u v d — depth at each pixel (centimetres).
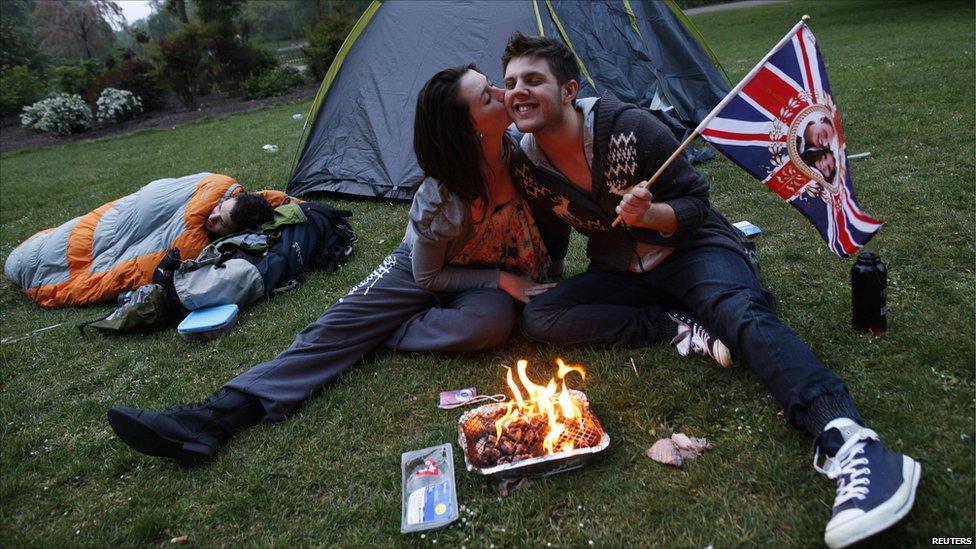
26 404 289
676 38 559
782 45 208
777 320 204
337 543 189
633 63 542
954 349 225
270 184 648
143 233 402
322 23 1688
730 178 471
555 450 203
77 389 299
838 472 167
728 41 1475
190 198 405
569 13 537
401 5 557
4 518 218
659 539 174
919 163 420
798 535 166
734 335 205
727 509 179
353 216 499
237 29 1731
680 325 248
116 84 1534
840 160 217
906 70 731
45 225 625
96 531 205
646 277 247
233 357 308
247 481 216
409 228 286
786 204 406
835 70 823
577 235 403
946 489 169
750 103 212
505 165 246
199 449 225
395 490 206
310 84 1659
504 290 273
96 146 1193
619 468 202
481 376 262
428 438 228
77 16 2838
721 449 201
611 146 218
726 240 238
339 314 268
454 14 537
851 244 221
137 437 217
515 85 210
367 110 547
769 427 205
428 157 225
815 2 2003
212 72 1642
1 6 3238
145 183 770
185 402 274
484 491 199
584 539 177
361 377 267
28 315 395
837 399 182
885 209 357
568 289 260
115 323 342
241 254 365
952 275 278
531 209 270
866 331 244
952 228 320
